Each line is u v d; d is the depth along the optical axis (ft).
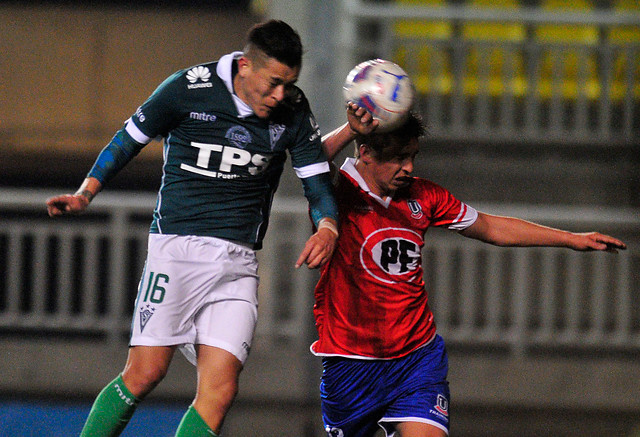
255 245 47.67
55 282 108.06
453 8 109.60
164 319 45.93
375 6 105.70
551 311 90.58
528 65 102.12
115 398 45.73
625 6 110.93
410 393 48.24
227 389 45.65
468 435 91.30
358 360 48.47
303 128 45.68
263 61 42.73
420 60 103.96
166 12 113.09
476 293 98.63
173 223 46.32
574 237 49.52
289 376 88.69
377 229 47.44
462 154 101.91
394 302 47.78
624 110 102.27
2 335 94.68
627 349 94.84
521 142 100.83
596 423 91.97
